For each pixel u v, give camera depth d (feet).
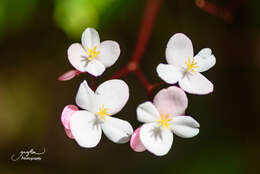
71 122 0.93
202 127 1.22
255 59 1.26
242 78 1.26
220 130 1.22
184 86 0.94
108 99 0.94
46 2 1.19
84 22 1.13
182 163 1.18
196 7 1.25
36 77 1.27
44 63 1.27
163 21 1.25
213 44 1.26
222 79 1.26
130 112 1.24
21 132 1.26
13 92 1.27
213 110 1.24
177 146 1.20
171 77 0.94
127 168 1.22
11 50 1.26
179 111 0.93
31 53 1.27
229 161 1.18
